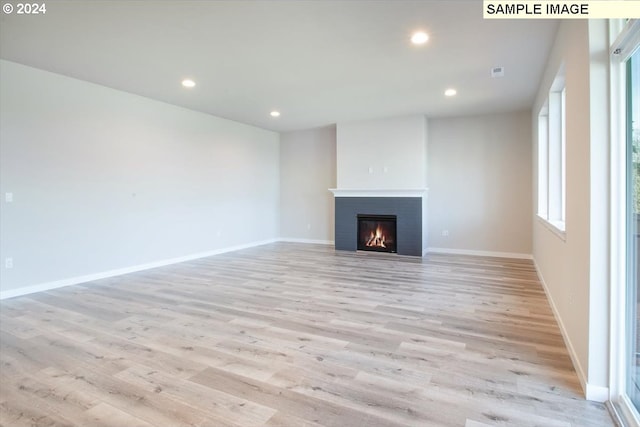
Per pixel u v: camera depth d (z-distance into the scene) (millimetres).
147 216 5512
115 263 5059
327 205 8133
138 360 2451
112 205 5016
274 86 4828
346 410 1880
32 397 2010
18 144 4039
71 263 4543
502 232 6422
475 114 6457
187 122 6180
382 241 7008
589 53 1963
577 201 2299
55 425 1770
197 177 6402
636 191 1814
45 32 3225
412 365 2365
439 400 1966
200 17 2963
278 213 8695
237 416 1834
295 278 4820
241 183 7465
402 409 1887
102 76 4441
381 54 3734
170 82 4680
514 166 6305
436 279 4711
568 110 2605
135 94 5262
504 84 4723
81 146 4637
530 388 2076
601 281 1939
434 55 3766
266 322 3164
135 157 5320
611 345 1913
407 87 4855
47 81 4273
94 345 2693
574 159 2389
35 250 4195
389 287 4324
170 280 4730
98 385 2133
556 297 3217
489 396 1999
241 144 7441
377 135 6902
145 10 2842
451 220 6793
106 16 2934
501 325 3061
